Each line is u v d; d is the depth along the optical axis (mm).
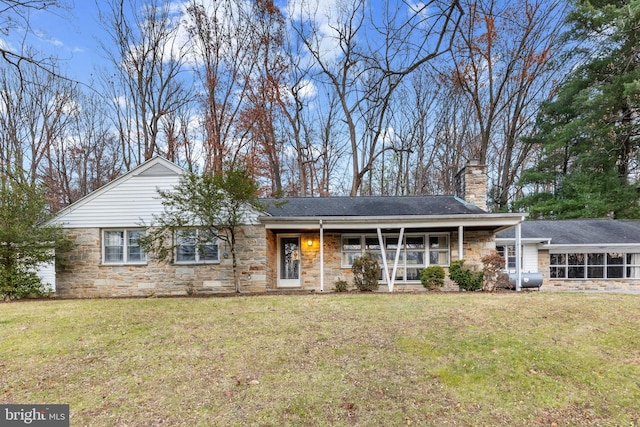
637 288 13508
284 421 3287
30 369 4418
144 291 10742
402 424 3227
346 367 4387
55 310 7555
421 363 4469
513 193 23422
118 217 10812
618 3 15234
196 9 20766
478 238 11875
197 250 10883
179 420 3311
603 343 5027
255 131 20625
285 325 6078
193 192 9750
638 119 15031
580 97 15539
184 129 22422
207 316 6801
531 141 18750
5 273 9609
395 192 25031
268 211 11672
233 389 3885
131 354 4871
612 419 3309
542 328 5652
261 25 20562
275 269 11953
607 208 15781
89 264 10797
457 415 3369
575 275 13766
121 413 3428
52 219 10672
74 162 23188
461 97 22062
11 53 5047
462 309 6922
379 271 10836
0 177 8930
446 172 24047
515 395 3738
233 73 21094
